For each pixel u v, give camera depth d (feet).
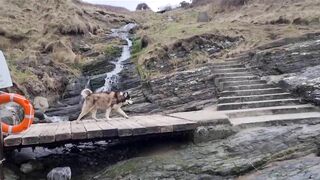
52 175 24.21
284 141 23.79
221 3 104.47
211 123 27.53
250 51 47.65
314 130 24.09
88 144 30.17
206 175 22.39
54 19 83.05
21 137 24.09
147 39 68.59
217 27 64.49
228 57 50.57
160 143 28.45
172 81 42.70
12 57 61.67
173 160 24.52
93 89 56.95
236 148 24.30
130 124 27.84
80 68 62.39
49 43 68.80
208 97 38.68
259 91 36.14
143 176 23.17
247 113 30.81
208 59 51.78
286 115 29.68
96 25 93.45
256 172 21.67
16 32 74.08
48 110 47.57
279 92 36.06
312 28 55.83
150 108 40.45
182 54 55.36
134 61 61.93
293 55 39.99
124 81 54.65
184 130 26.78
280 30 57.62
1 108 34.50
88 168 26.45
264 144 24.03
